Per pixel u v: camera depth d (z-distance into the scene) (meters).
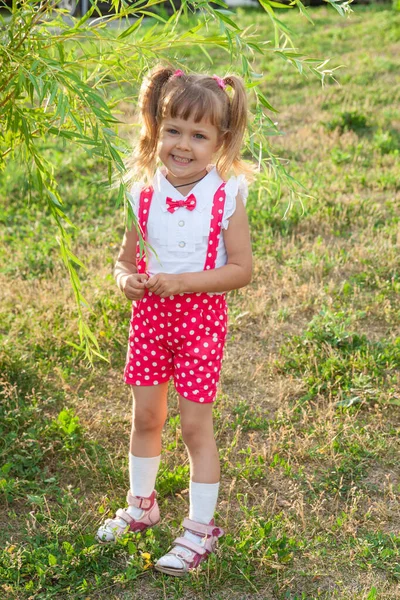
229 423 3.63
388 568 2.73
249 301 4.75
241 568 2.70
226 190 2.61
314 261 5.18
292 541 2.80
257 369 4.02
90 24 2.67
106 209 6.39
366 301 4.76
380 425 3.57
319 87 10.45
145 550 2.77
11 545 2.80
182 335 2.65
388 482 3.22
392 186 6.68
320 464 3.33
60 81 2.39
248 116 2.68
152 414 2.79
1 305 4.66
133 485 2.87
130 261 2.80
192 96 2.48
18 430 3.49
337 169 7.12
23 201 6.40
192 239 2.60
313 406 3.78
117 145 2.94
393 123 8.63
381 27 14.20
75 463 3.28
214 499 2.74
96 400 3.81
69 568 2.71
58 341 4.25
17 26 2.66
